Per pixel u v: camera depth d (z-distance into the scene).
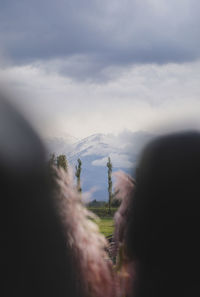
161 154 1.72
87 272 1.57
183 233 1.76
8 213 1.25
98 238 1.62
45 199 1.37
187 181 1.72
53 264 1.38
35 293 1.32
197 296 1.77
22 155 1.25
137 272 1.80
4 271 1.26
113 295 1.70
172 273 1.78
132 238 1.81
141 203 1.79
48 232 1.37
